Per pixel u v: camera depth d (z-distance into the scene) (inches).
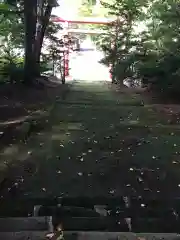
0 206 137.8
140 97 460.4
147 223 118.0
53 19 764.6
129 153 220.1
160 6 505.0
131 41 660.1
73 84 676.1
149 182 172.1
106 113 343.9
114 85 642.8
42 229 107.3
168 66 433.7
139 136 261.3
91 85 663.1
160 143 243.1
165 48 466.0
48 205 139.3
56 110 349.1
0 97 372.5
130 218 121.8
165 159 209.2
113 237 99.2
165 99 430.6
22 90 423.5
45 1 518.0
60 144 233.8
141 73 484.4
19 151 215.5
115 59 681.0
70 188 161.3
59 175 177.6
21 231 102.7
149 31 563.2
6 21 540.4
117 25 677.3
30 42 459.5
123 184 168.9
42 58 620.4
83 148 227.9
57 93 464.4
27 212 130.7
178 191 161.2
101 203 143.7
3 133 237.5
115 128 284.7
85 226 112.0
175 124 299.0
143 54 527.5
